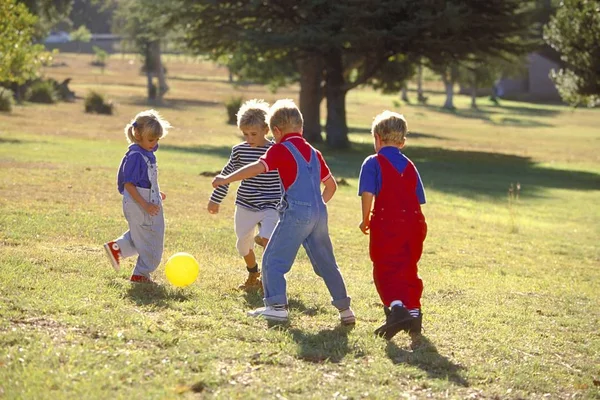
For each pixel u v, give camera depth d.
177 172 28.16
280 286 8.13
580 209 29.30
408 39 44.28
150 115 9.43
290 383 6.26
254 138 9.57
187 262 9.24
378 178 8.00
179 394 5.83
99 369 6.16
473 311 9.95
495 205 28.33
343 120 51.06
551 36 43.62
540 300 11.50
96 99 68.31
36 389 5.60
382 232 7.93
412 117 92.50
